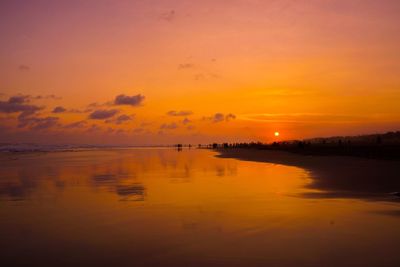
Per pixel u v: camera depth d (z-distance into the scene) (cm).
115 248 912
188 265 794
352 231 1043
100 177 2584
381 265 773
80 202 1555
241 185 2084
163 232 1059
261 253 862
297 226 1107
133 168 3416
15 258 845
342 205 1427
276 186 2006
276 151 8400
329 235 1003
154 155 7025
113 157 6031
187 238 995
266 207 1406
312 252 862
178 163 4200
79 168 3422
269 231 1057
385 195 1647
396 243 924
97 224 1161
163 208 1409
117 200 1597
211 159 5122
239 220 1195
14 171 3088
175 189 1941
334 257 825
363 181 2128
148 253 872
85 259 835
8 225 1155
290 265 783
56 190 1920
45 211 1367
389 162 3619
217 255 852
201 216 1262
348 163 3612
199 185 2108
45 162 4462
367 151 5294
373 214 1262
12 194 1789
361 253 849
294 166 3453
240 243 941
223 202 1527
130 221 1198
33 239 997
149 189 1944
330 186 1953
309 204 1457
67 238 1004
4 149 12062
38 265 802
